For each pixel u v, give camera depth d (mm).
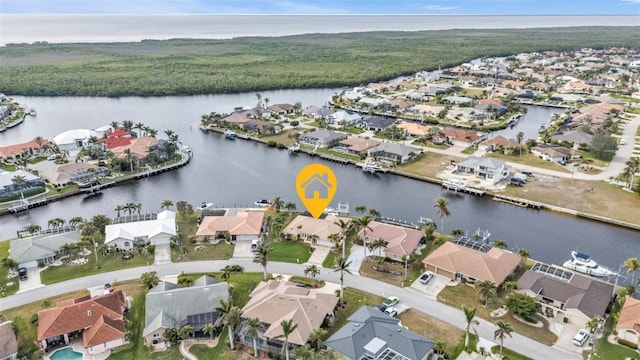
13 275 100375
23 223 132125
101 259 106750
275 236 116250
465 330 81438
